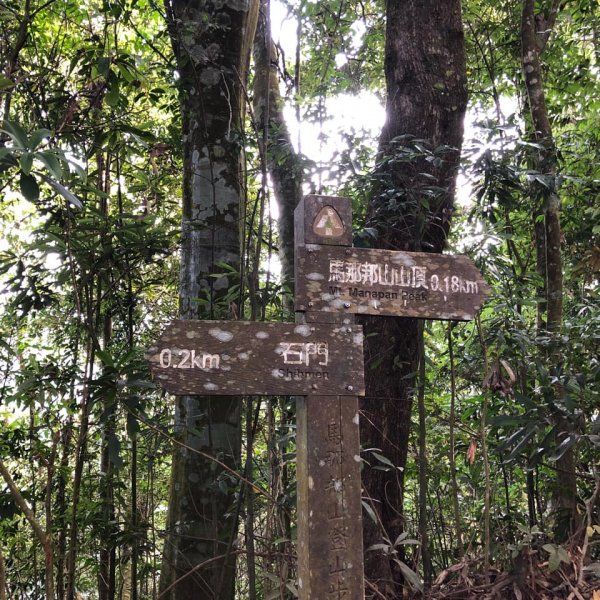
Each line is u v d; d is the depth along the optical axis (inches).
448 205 157.5
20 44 120.0
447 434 181.9
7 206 260.4
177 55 160.6
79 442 118.4
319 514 90.0
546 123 193.0
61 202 136.0
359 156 155.8
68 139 126.9
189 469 146.5
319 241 96.2
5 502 125.8
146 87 139.7
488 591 128.4
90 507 160.6
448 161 158.2
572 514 141.3
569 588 127.9
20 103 145.8
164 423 156.6
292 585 112.5
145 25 261.7
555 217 177.5
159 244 140.7
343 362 93.4
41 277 151.0
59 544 167.3
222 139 161.9
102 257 131.3
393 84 166.2
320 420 91.7
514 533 149.9
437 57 163.0
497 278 144.3
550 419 133.3
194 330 88.7
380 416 151.6
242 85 151.5
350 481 91.6
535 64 196.5
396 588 140.8
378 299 97.3
